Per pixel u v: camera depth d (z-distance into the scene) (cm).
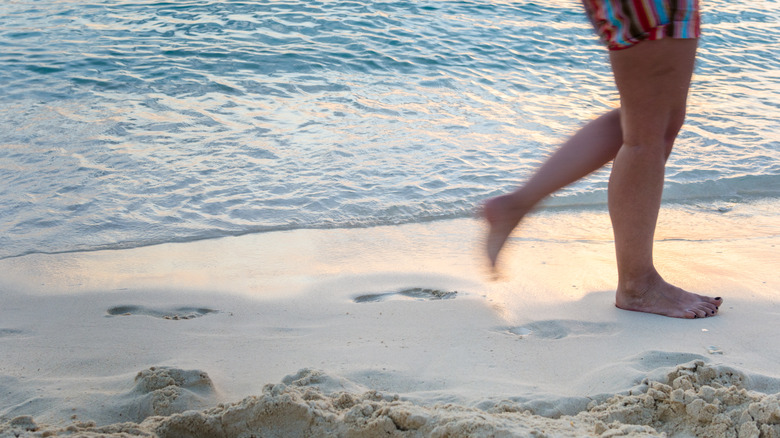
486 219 225
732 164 513
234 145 525
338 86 703
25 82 690
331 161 496
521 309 274
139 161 488
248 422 176
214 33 911
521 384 209
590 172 247
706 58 913
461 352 233
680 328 251
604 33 231
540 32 985
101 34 899
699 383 194
